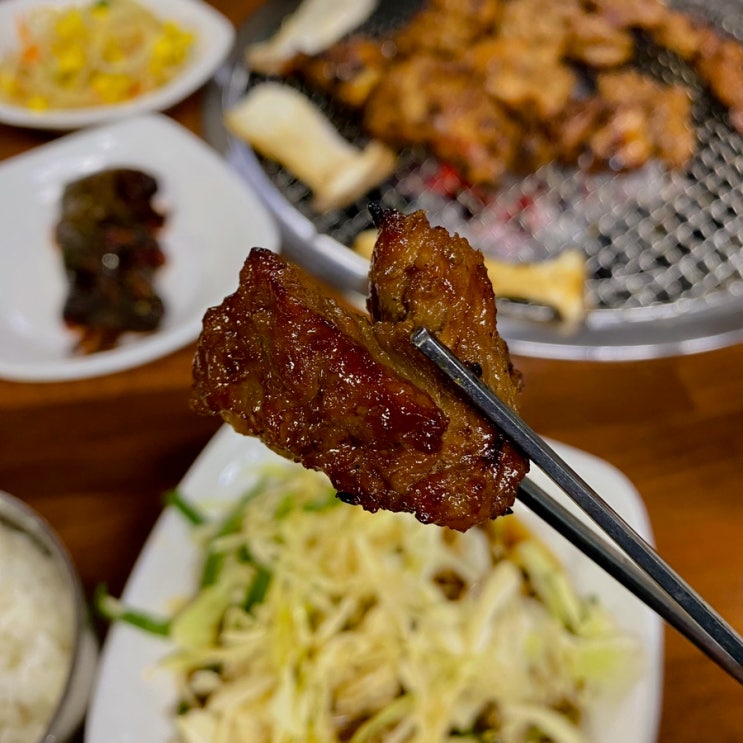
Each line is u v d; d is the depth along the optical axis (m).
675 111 0.54
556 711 0.36
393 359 0.26
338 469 0.26
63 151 0.53
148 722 0.35
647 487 0.43
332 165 0.53
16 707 0.35
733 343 0.48
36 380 0.45
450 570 0.40
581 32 0.57
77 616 0.35
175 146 0.54
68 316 0.48
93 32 0.59
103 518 0.42
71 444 0.44
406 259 0.27
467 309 0.27
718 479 0.43
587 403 0.46
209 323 0.27
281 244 0.51
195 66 0.58
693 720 0.37
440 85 0.54
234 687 0.37
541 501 0.28
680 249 0.52
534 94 0.53
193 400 0.27
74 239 0.50
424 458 0.26
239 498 0.40
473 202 0.55
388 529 0.40
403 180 0.56
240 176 0.54
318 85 0.58
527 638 0.38
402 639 0.38
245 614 0.39
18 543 0.38
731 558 0.41
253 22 0.62
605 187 0.55
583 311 0.48
